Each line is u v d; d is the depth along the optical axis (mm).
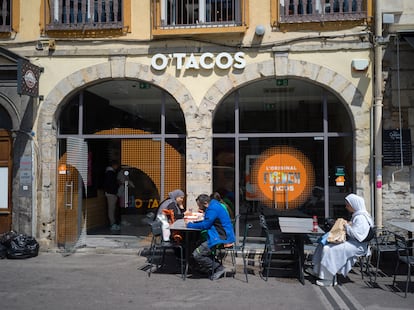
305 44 8297
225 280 6801
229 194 8570
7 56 8648
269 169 8531
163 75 8578
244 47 8383
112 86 9016
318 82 8242
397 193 7961
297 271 7281
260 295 6027
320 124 8445
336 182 8352
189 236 7312
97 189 9602
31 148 8812
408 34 7949
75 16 8789
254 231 8500
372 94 8102
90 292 6102
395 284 6621
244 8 8383
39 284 6484
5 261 7922
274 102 8562
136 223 9062
